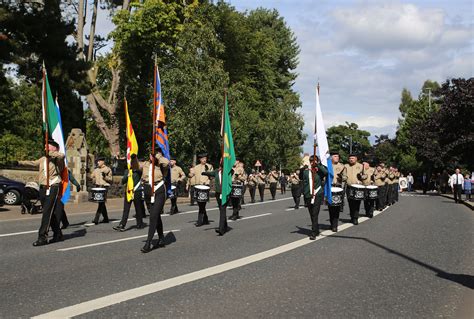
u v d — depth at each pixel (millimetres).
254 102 52531
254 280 7172
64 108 33312
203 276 7379
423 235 12836
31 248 9938
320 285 6945
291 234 12500
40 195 10516
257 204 25297
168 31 36281
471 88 43438
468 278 7637
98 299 6008
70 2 36469
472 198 36312
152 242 10883
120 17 36312
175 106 32312
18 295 6199
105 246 10266
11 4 28656
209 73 32625
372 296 6402
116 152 39406
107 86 49250
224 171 12281
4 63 28266
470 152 44969
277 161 52312
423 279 7512
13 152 49219
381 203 21625
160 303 5863
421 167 60844
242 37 50938
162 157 9914
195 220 16156
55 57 30719
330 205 12773
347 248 10273
